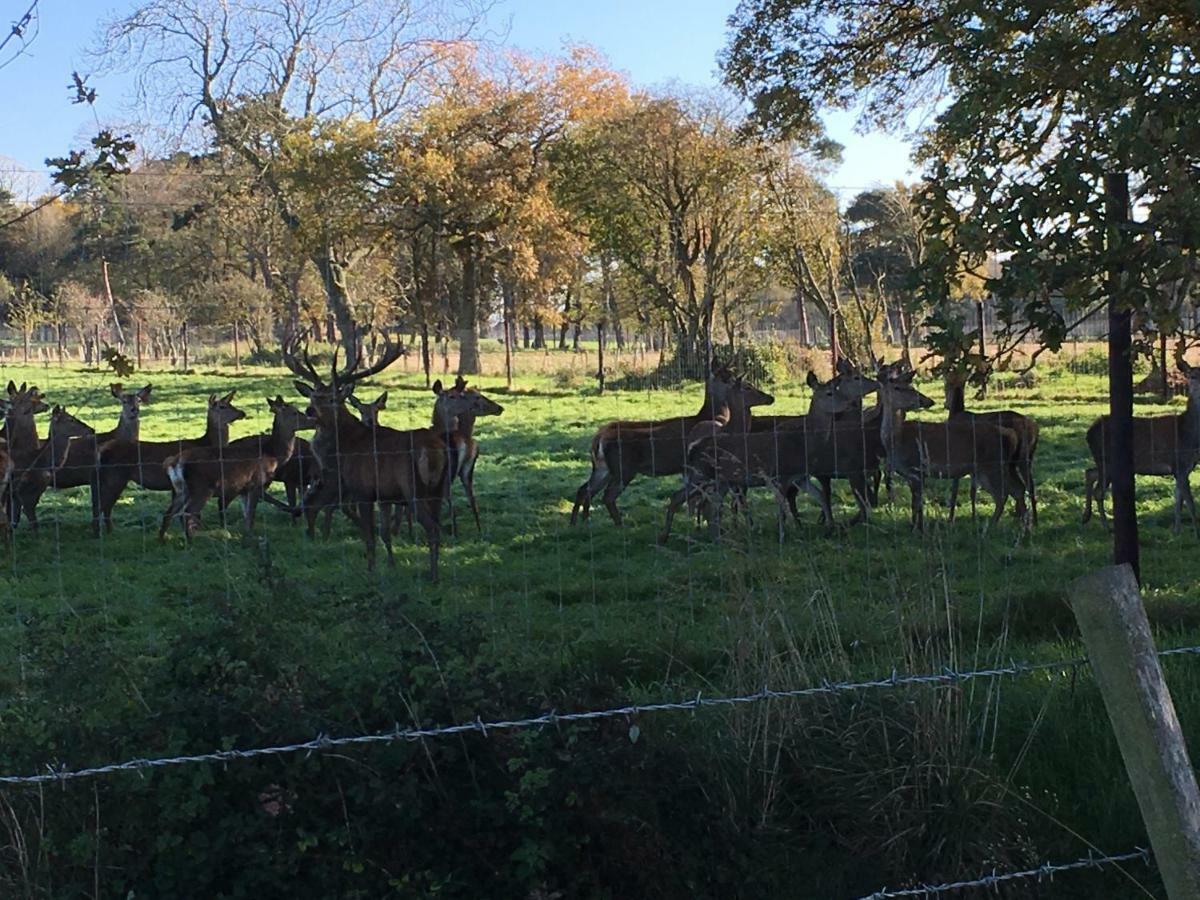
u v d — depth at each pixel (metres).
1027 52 4.58
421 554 10.77
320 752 3.38
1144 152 3.93
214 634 3.73
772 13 11.05
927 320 4.25
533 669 3.91
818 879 3.82
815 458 11.54
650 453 11.91
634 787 3.55
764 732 4.02
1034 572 8.70
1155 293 3.92
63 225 44.69
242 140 36.06
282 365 43.56
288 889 3.32
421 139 35.75
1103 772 4.44
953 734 4.09
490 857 3.46
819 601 4.99
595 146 31.77
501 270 40.56
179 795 3.26
